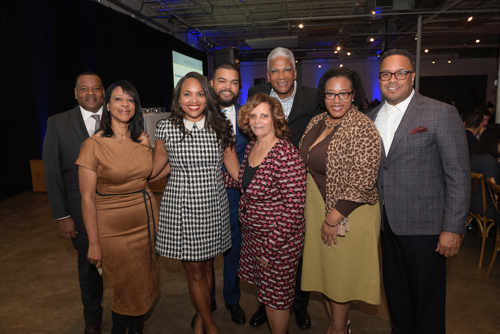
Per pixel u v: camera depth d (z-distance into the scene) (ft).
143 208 5.78
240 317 7.22
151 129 16.08
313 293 8.59
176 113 5.60
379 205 5.60
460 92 56.39
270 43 38.58
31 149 20.36
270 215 5.39
